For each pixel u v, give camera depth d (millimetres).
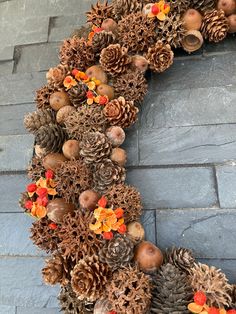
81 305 875
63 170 958
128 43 1120
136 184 1055
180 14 1127
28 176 1076
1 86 1353
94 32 1180
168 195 1022
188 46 1147
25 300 1010
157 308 784
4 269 1052
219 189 1001
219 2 1126
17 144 1224
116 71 1087
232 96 1112
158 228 992
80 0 1454
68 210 930
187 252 880
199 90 1142
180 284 783
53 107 1093
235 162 1024
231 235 947
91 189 964
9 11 1517
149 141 1104
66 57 1154
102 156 976
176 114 1123
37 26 1448
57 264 860
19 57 1401
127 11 1178
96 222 871
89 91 1073
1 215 1122
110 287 814
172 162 1062
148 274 858
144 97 1167
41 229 947
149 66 1125
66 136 1044
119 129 1018
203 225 972
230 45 1183
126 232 897
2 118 1286
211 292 783
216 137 1066
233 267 917
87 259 841
